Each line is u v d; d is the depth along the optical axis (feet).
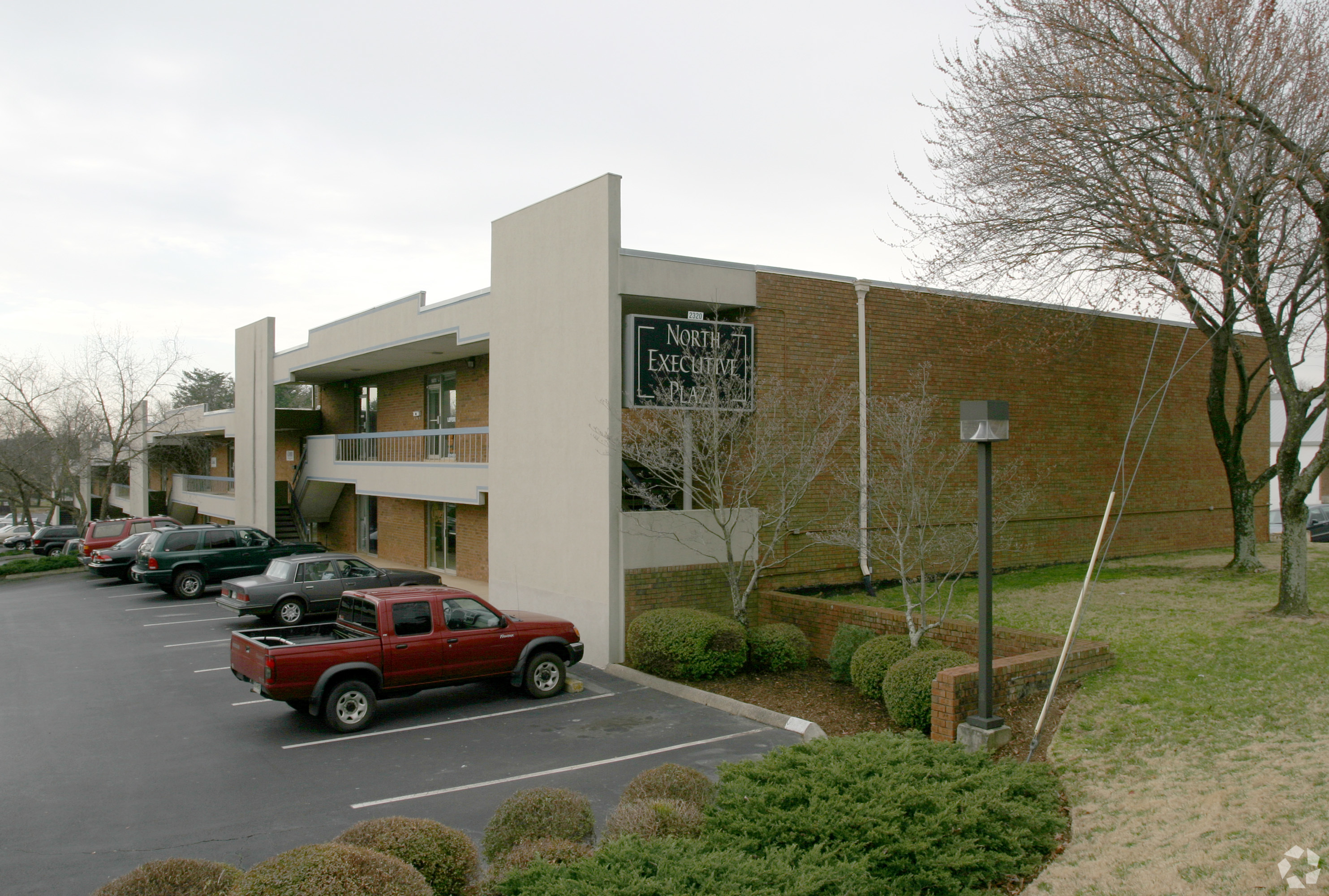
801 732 36.55
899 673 35.17
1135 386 70.38
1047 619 45.21
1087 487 66.80
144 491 143.64
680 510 52.39
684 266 50.37
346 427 102.42
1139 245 47.11
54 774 32.27
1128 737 29.22
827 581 54.95
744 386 49.32
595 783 30.89
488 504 62.34
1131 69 45.47
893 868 19.98
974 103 50.75
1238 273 44.14
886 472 53.11
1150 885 19.52
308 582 61.93
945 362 58.80
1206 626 41.09
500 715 39.78
